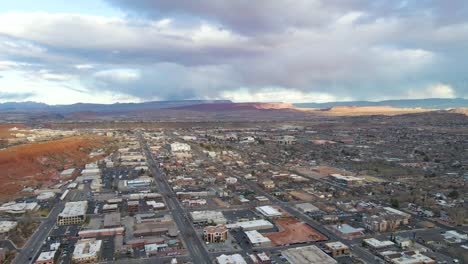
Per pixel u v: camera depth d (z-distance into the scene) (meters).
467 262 164.62
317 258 166.12
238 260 163.25
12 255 172.00
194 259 168.38
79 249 174.50
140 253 175.50
